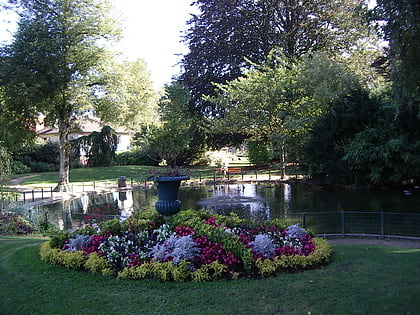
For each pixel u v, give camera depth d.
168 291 4.88
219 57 32.59
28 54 19.97
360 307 4.16
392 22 6.24
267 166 33.66
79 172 33.53
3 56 20.41
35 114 22.94
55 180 28.98
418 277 5.13
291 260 5.74
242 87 24.33
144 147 37.59
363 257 6.37
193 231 6.46
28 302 4.61
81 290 4.97
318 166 20.91
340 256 6.45
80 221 12.38
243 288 4.90
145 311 4.29
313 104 22.20
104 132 38.81
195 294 4.74
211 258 5.63
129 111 23.92
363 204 14.85
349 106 19.66
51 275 5.60
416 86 6.48
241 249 5.69
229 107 25.97
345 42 29.23
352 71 25.44
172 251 5.73
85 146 38.53
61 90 21.05
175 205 7.17
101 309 4.37
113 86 22.03
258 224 7.38
